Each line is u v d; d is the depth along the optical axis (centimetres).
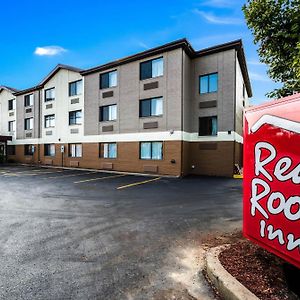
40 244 501
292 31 538
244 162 337
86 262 419
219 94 1827
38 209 802
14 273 381
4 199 962
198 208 815
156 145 1912
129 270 390
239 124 2064
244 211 335
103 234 563
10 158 3250
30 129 2978
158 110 1905
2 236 548
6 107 3366
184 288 337
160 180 1566
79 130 2436
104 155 2247
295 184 255
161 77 1878
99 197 1005
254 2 564
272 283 308
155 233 568
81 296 320
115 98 2152
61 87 2620
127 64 2077
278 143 277
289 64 560
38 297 318
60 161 2609
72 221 668
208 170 1858
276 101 281
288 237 262
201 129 1914
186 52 1859
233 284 304
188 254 448
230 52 1791
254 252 395
